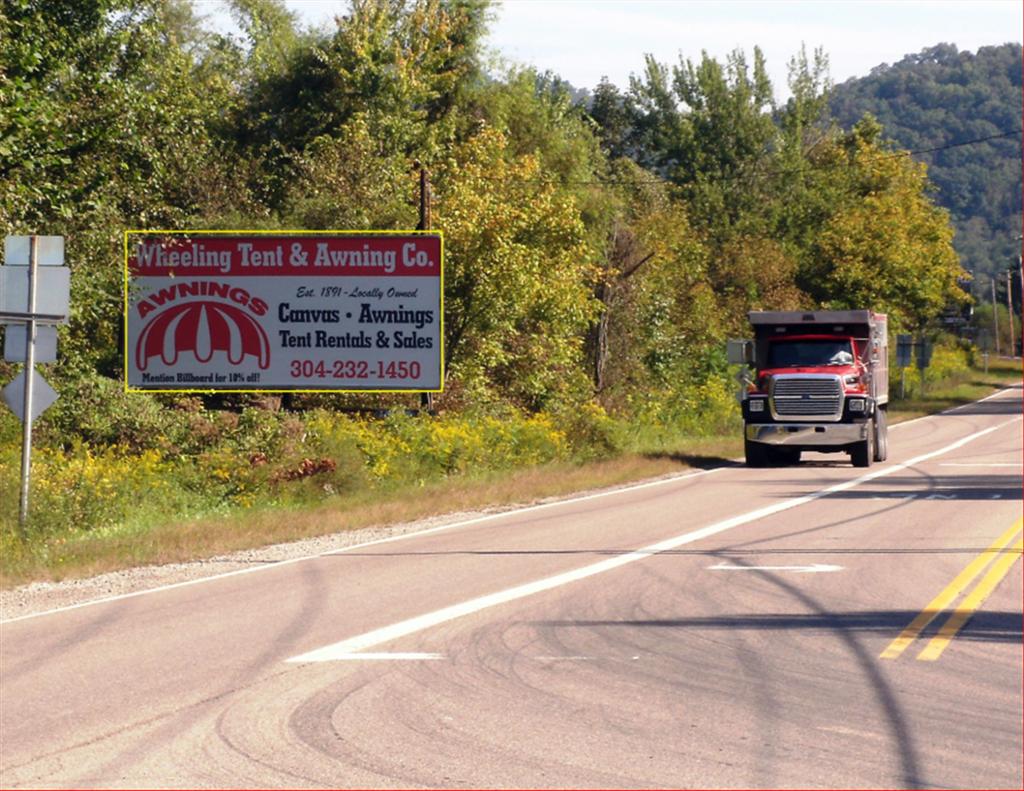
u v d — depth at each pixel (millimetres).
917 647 17125
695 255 96812
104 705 14453
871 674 15570
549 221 59719
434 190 67750
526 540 29562
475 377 58375
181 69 49719
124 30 43969
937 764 11875
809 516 34094
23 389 30391
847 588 22078
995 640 17578
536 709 14008
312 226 59500
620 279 76438
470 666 16203
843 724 13289
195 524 32812
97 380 47344
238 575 24859
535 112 88125
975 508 35938
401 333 53406
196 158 55344
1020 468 51219
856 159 143375
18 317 30109
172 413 47156
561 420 58750
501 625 19000
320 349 53562
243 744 12703
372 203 61031
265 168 75188
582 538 29750
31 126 37969
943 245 131500
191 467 40062
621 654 16844
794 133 151625
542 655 16828
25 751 12633
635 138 160000
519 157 75875
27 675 16125
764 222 138500
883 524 32031
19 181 38625
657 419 73875
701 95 152125
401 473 45219
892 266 122312
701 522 32812
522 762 12000
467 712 13898
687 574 23844
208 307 53562
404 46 83000
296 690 15000
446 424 51156
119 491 35594
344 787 11297
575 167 86188
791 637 17859
